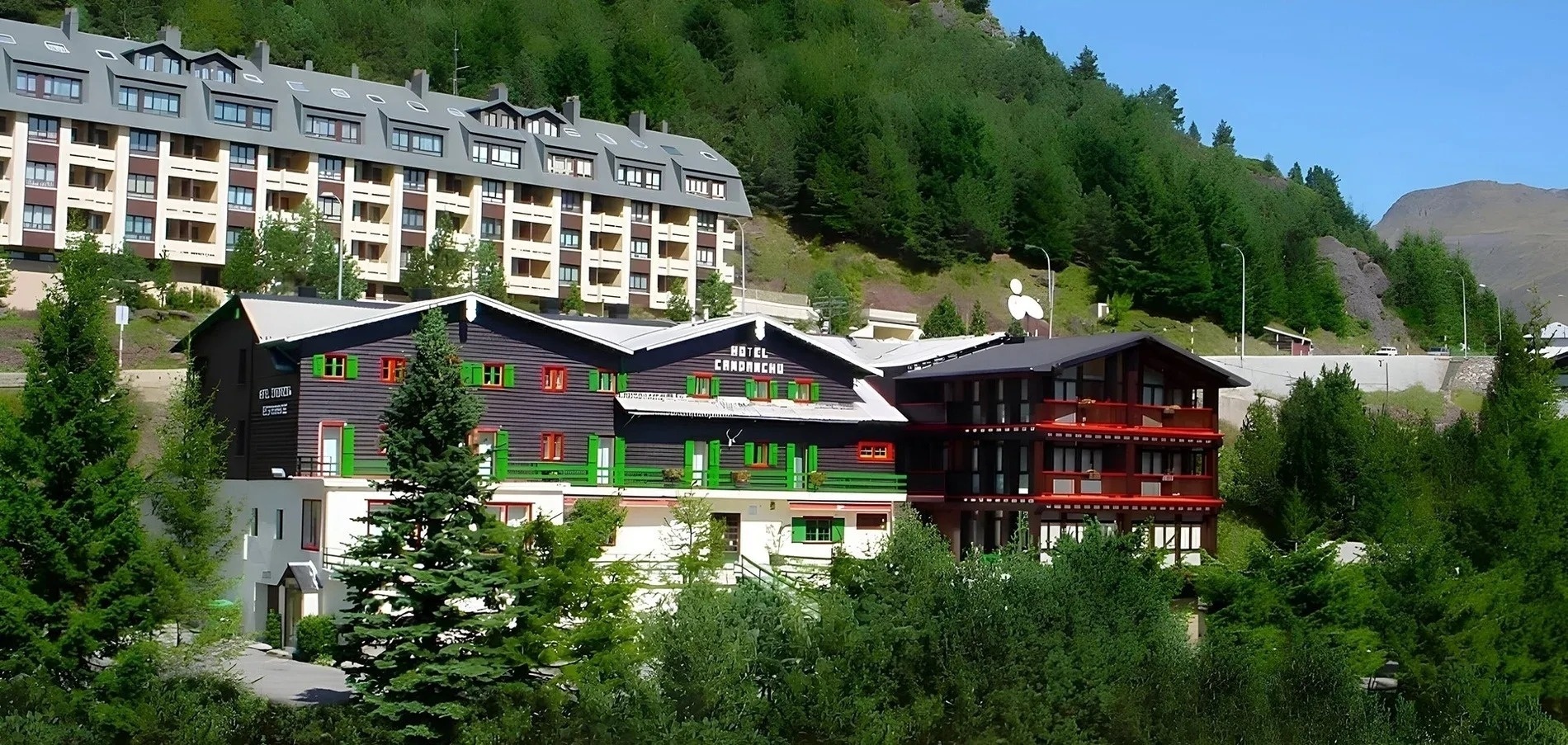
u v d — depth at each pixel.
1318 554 52.81
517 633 40.41
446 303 58.50
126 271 91.81
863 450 69.44
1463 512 60.09
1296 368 100.00
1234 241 163.75
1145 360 71.19
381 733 38.31
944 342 76.69
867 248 161.38
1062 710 42.47
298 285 96.00
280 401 57.50
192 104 102.69
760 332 66.19
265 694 43.88
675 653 39.41
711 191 126.88
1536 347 65.00
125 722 36.84
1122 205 164.50
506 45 172.50
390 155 109.69
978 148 177.50
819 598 42.94
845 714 39.31
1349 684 47.16
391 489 40.94
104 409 40.12
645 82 165.25
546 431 61.00
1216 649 46.72
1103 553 49.62
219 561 42.22
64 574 38.56
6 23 100.00
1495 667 51.94
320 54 147.00
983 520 69.75
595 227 119.38
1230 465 80.44
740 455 65.94
